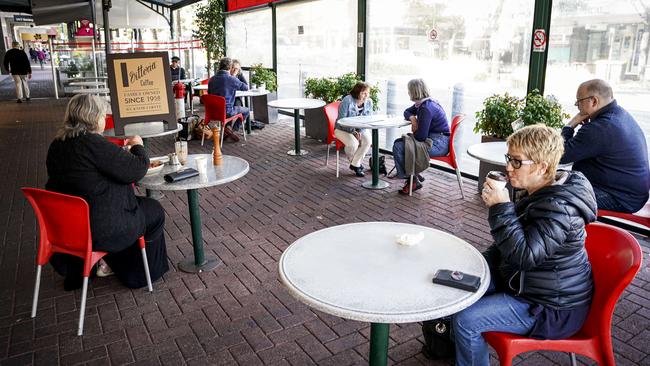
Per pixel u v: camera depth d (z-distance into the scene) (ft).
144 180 10.22
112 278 11.52
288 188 18.52
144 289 10.99
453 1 19.79
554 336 6.17
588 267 6.27
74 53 49.06
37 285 9.75
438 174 20.29
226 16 39.01
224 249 13.07
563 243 6.00
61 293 10.88
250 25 36.04
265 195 17.71
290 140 27.14
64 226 9.07
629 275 5.55
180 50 45.93
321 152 24.27
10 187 19.10
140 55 14.28
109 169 9.12
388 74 24.07
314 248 6.72
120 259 10.82
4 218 15.65
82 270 10.12
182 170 10.64
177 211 16.12
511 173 6.45
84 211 8.66
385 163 21.88
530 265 5.93
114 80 14.05
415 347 8.80
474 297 5.42
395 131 24.39
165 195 17.79
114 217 9.40
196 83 37.68
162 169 11.07
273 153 24.14
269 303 10.36
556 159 6.22
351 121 17.65
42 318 9.86
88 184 9.05
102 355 8.68
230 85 25.59
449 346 8.14
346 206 16.43
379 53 24.41
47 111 40.60
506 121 15.53
